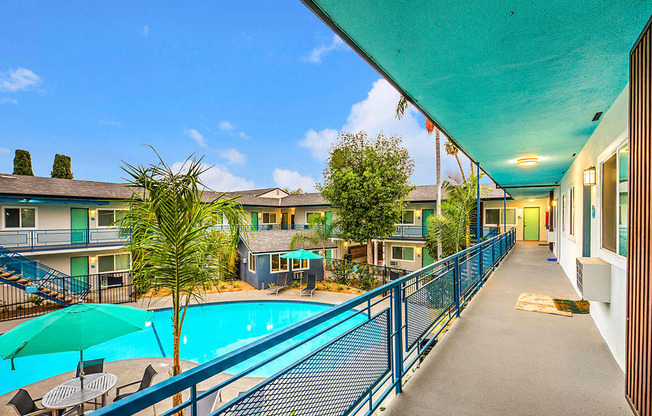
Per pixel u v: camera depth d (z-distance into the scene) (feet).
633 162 8.13
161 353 30.81
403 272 52.49
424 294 12.06
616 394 8.90
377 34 7.87
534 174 32.60
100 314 17.71
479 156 23.48
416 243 69.72
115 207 56.59
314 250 63.82
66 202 50.16
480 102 12.51
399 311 9.53
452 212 47.78
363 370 7.80
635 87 8.02
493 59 9.12
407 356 10.25
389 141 55.11
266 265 56.59
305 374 5.98
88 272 53.26
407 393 9.10
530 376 9.98
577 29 7.63
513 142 19.11
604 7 6.75
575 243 23.54
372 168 53.78
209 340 34.53
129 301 45.73
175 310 13.51
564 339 12.93
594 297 12.28
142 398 3.30
